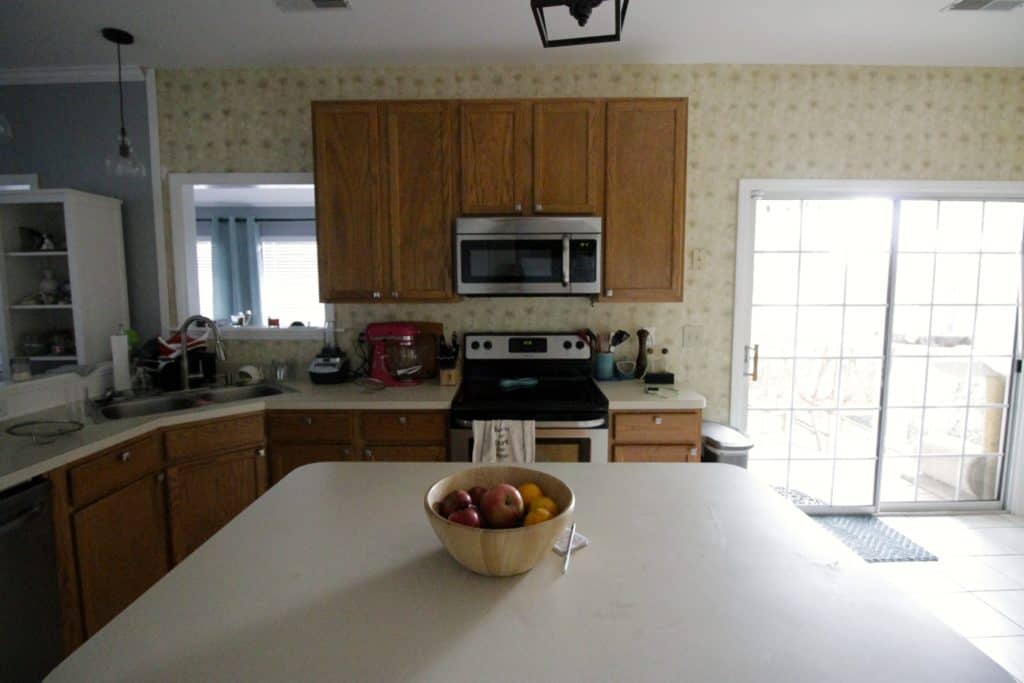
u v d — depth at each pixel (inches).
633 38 92.7
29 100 104.3
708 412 110.6
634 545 37.9
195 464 83.0
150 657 26.0
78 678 24.5
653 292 94.8
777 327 111.3
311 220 229.1
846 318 111.6
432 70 103.4
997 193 107.3
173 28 87.8
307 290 232.7
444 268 95.1
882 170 105.6
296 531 39.7
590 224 91.2
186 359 98.0
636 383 102.9
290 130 104.7
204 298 229.8
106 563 69.8
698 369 109.4
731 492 47.9
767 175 105.0
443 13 84.0
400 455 89.9
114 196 105.7
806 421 114.1
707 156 104.7
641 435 90.3
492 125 91.9
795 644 27.2
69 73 102.7
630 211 93.5
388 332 100.0
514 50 97.2
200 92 104.1
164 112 104.3
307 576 33.5
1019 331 112.0
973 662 26.0
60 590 63.1
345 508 43.8
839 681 24.6
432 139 92.6
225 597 31.1
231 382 104.6
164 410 94.0
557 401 89.6
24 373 85.3
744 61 102.1
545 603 30.7
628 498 46.4
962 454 116.3
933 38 92.7
